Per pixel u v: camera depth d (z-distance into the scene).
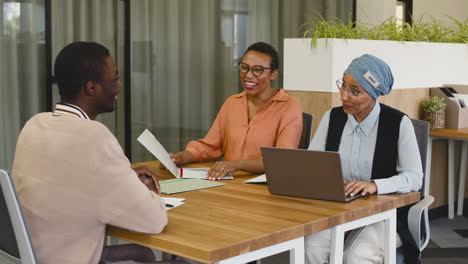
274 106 3.12
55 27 4.27
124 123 4.69
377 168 2.64
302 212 2.17
